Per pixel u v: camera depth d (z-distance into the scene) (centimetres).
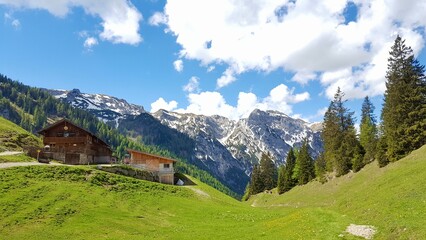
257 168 17262
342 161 9656
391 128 7225
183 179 9756
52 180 6150
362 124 11244
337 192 8381
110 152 11525
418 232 2586
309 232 3297
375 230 3058
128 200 6053
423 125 6838
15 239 3822
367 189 5388
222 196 8650
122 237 4109
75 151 9119
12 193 5128
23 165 6525
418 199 3434
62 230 4203
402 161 6500
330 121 11350
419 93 7225
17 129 10369
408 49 7781
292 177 13325
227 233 4162
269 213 6091
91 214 4903
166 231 4484
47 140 9456
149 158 9375
